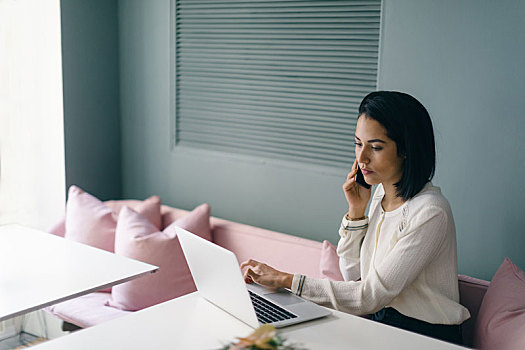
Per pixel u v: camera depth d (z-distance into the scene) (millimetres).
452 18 2219
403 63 2363
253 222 2967
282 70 2752
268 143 2855
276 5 2684
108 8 3312
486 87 2178
